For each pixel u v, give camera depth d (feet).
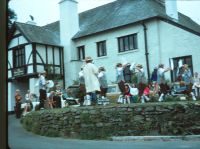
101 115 29.91
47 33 79.20
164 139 25.94
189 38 58.23
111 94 45.34
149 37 63.36
